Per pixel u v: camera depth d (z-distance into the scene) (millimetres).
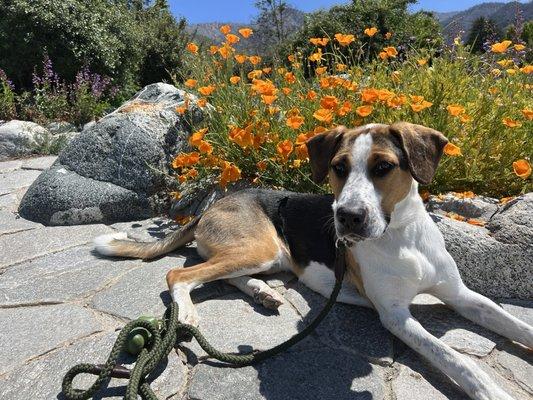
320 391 552
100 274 825
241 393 545
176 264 852
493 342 652
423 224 675
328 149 681
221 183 951
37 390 550
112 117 1231
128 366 579
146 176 1136
